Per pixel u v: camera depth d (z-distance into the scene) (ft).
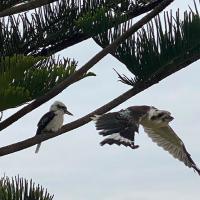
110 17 51.85
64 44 56.80
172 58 50.47
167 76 50.90
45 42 56.08
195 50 50.67
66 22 56.13
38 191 46.57
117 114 35.65
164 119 43.11
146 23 50.72
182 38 50.39
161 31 50.44
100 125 34.42
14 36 54.70
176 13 50.47
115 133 33.63
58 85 47.85
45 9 55.98
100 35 52.08
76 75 48.42
